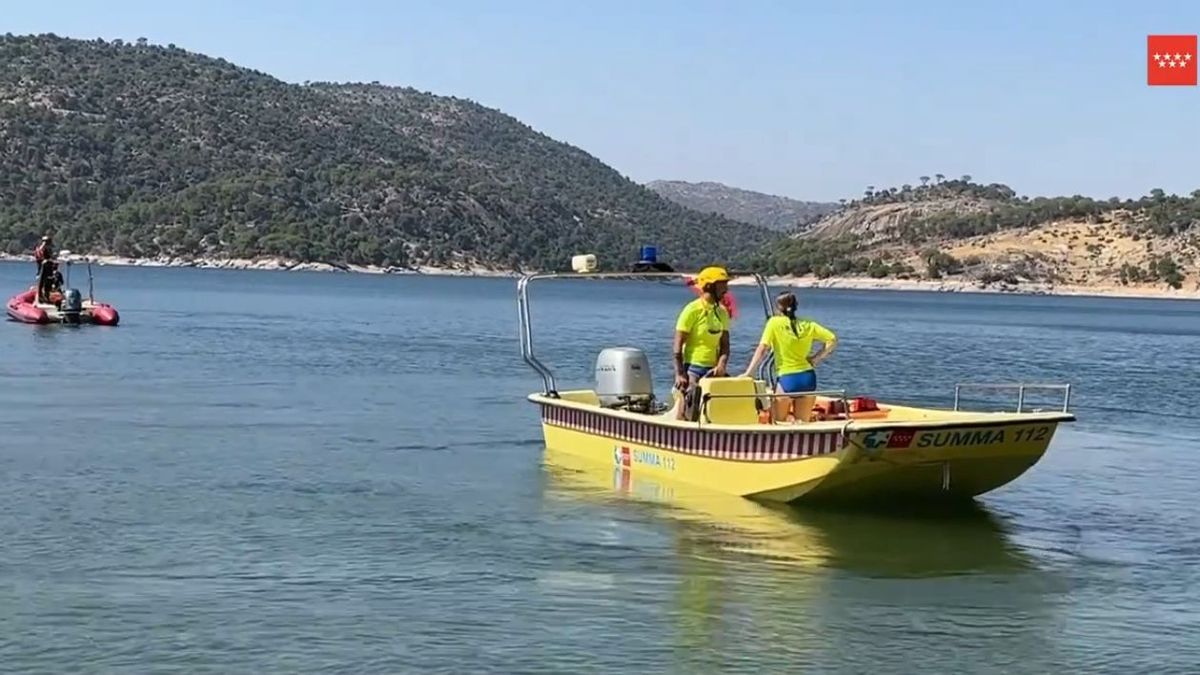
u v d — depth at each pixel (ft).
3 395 90.63
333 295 357.82
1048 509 55.77
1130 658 35.65
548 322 232.12
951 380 124.77
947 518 52.95
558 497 55.31
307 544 46.50
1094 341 224.12
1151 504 57.52
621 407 62.85
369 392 98.27
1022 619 38.96
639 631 36.96
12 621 36.88
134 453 66.13
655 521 50.67
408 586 41.14
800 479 50.47
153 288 372.17
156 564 43.34
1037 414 49.60
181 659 34.14
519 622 37.58
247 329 181.16
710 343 55.98
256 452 67.41
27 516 50.08
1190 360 169.68
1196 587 43.04
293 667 33.71
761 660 34.78
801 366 53.83
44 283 173.06
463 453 67.87
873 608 39.68
